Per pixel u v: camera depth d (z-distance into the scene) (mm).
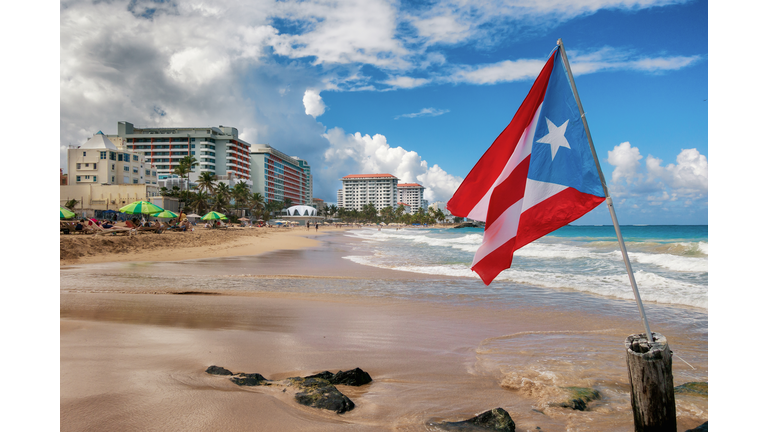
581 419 3984
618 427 3809
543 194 4105
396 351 6293
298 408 3963
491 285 13367
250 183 149375
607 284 13297
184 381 4605
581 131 3973
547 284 13422
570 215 3945
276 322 8062
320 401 4047
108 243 24141
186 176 111312
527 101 4301
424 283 13820
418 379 5121
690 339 7137
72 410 3762
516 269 18109
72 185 75000
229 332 7117
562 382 5008
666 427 3152
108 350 5824
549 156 4121
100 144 86750
